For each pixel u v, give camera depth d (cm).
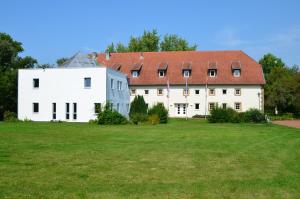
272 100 7175
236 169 1298
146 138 2405
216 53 6875
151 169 1279
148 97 6562
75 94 4594
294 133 2988
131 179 1114
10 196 906
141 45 9200
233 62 6569
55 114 4644
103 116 4028
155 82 6538
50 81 4656
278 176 1180
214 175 1191
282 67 8881
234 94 6303
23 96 4734
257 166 1362
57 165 1325
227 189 1007
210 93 6366
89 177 1132
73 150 1734
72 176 1142
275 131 3200
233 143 2150
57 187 999
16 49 6378
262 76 6322
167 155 1616
